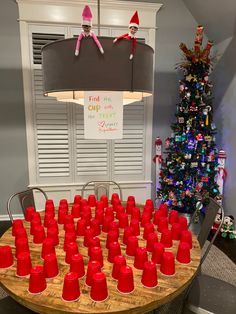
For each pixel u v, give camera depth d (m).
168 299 1.01
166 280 1.09
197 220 2.98
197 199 2.98
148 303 0.96
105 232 1.53
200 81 2.95
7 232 1.54
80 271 1.09
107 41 1.04
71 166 3.41
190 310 1.31
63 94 1.33
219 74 3.31
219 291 1.41
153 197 3.63
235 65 2.96
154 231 1.52
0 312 1.24
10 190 3.39
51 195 3.42
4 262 1.17
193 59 2.88
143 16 3.23
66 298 0.97
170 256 1.13
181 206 3.09
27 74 3.14
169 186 3.15
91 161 3.44
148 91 1.19
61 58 1.07
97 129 1.18
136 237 1.37
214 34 3.26
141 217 1.68
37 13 3.04
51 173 3.39
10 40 3.07
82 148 3.39
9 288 1.03
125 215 1.59
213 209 1.75
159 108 3.48
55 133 3.30
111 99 1.16
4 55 3.10
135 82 1.11
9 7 3.01
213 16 3.01
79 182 3.46
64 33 3.13
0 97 3.18
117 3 3.12
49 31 3.11
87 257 1.26
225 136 3.21
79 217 1.73
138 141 3.49
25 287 1.04
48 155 3.34
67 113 3.28
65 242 1.31
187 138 3.02
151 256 1.25
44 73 1.16
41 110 3.23
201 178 3.02
